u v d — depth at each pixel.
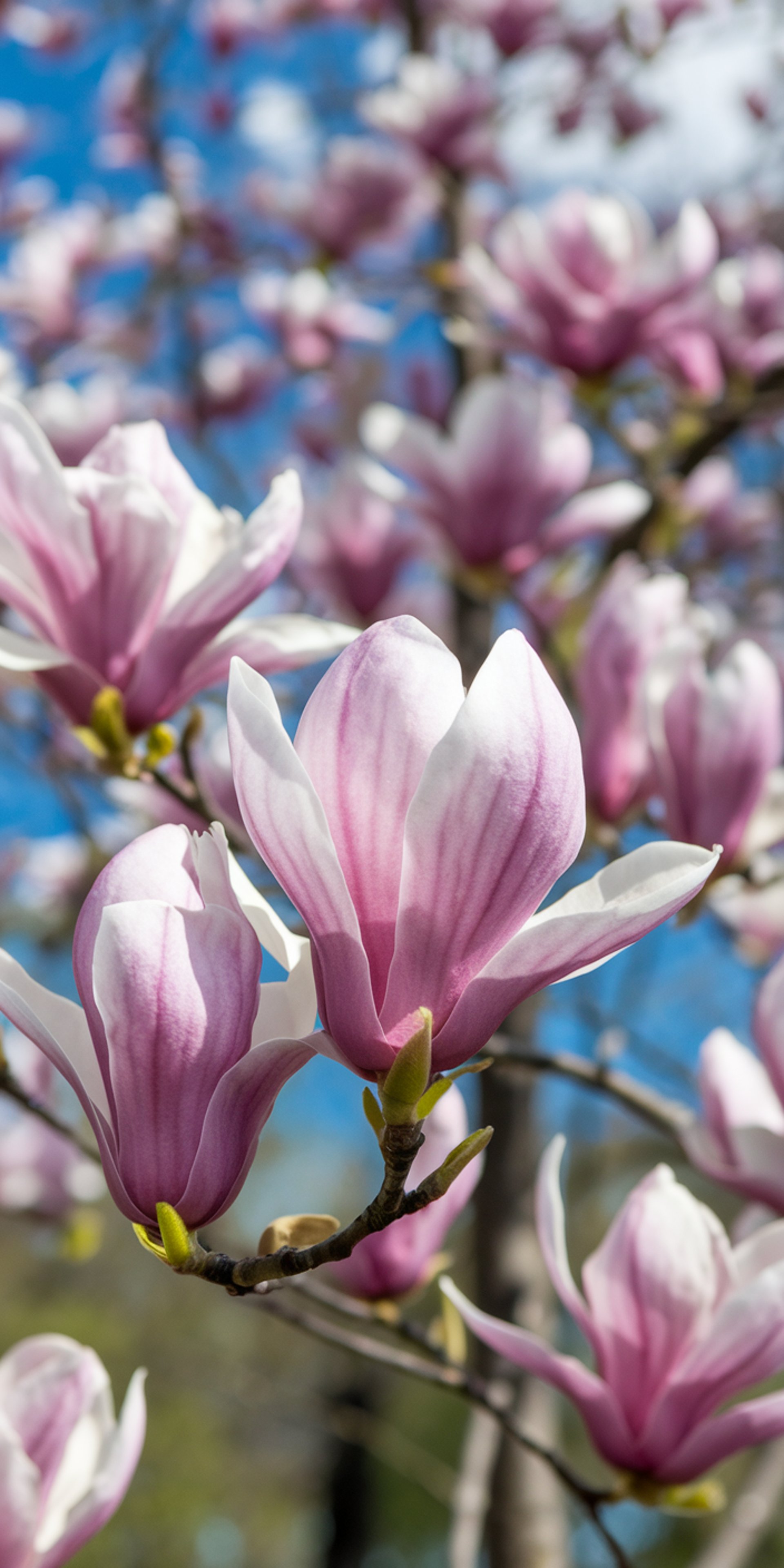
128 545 0.72
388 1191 0.56
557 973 0.55
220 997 0.57
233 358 2.55
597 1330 0.75
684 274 1.31
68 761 1.42
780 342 1.67
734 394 1.67
